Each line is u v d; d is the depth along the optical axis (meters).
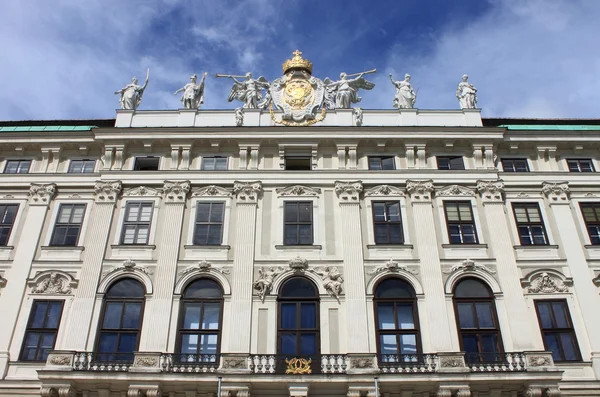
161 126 27.25
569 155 27.19
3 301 23.27
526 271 23.89
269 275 23.45
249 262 23.77
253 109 27.78
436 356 21.20
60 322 22.84
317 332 22.30
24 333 22.67
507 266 23.73
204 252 24.20
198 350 22.14
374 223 24.97
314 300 23.00
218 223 25.06
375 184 25.86
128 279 23.73
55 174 26.39
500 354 21.67
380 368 21.02
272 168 26.50
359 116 27.50
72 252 24.50
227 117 27.78
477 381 20.25
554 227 25.09
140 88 29.12
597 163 27.02
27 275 23.88
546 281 23.58
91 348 22.16
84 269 23.73
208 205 25.52
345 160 26.53
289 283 23.48
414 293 23.22
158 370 20.75
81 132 26.86
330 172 26.08
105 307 23.06
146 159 26.94
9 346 22.36
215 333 22.47
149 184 25.94
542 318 22.92
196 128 26.61
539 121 29.00
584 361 21.91
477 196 25.70
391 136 26.55
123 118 27.64
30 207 25.64
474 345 22.19
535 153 27.16
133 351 22.14
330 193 25.72
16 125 28.83
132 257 24.11
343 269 23.59
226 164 26.75
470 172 26.11
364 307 22.66
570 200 25.89
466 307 23.00
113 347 22.28
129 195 25.73
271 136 26.56
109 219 24.98
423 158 26.52
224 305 22.92
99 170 26.45
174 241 24.34
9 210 25.81
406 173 26.06
